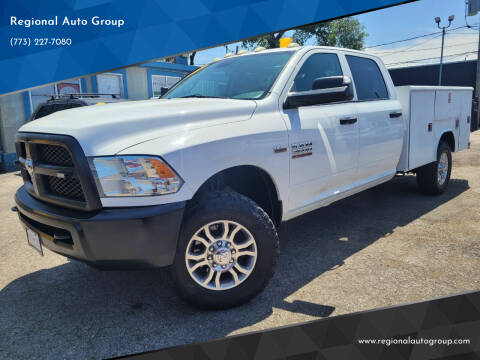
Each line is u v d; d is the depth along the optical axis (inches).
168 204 88.8
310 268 124.6
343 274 119.3
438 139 199.3
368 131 148.8
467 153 342.0
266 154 108.5
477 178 247.8
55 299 111.3
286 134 114.7
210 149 95.5
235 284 100.9
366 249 138.3
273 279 118.0
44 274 128.2
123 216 85.4
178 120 97.2
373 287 110.3
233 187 120.8
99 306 106.4
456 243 140.2
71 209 91.7
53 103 306.5
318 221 172.2
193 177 92.2
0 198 254.7
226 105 107.6
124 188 87.0
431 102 190.4
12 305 108.6
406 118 174.4
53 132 91.4
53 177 96.7
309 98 116.0
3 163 394.6
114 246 86.7
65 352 87.0
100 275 125.8
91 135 88.3
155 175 87.6
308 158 122.0
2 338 93.0
